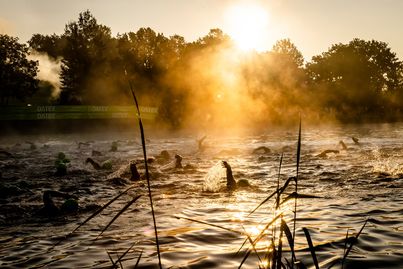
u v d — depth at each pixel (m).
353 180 11.05
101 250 5.14
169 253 4.85
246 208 7.66
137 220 6.89
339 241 5.14
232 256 4.62
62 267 4.52
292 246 2.51
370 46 110.31
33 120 55.72
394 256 4.52
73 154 22.52
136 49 73.31
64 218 7.34
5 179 13.27
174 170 14.38
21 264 4.70
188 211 7.55
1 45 75.00
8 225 6.92
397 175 11.69
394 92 106.25
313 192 9.27
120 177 12.27
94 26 85.62
